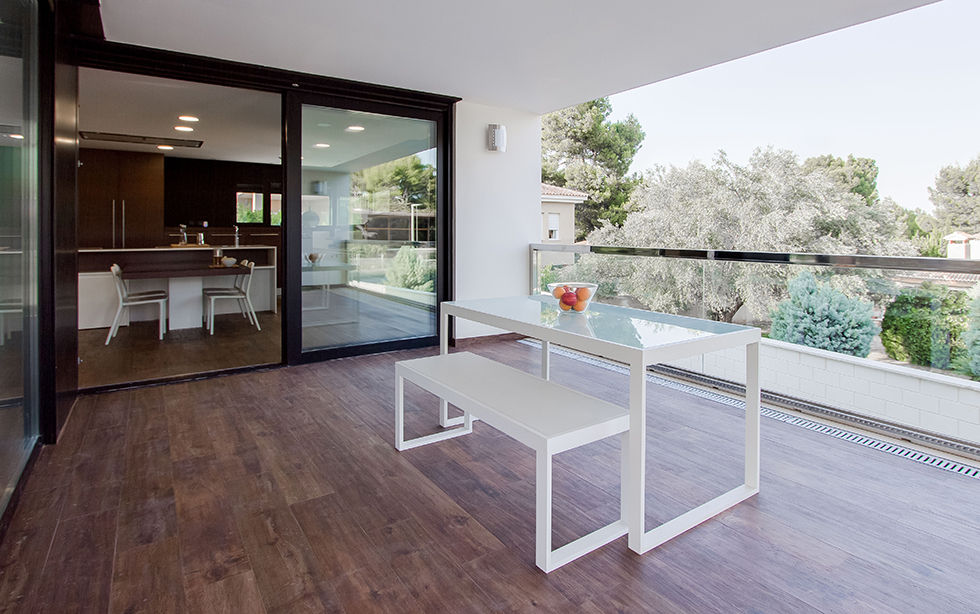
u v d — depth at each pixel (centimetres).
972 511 200
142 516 194
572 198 1056
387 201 461
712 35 321
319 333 438
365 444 265
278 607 145
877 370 282
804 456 252
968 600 149
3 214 193
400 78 412
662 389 366
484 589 154
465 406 202
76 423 292
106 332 564
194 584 155
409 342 482
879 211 984
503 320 241
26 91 224
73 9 282
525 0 274
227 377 390
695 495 213
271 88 398
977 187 1063
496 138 502
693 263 380
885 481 226
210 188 835
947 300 254
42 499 206
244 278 622
